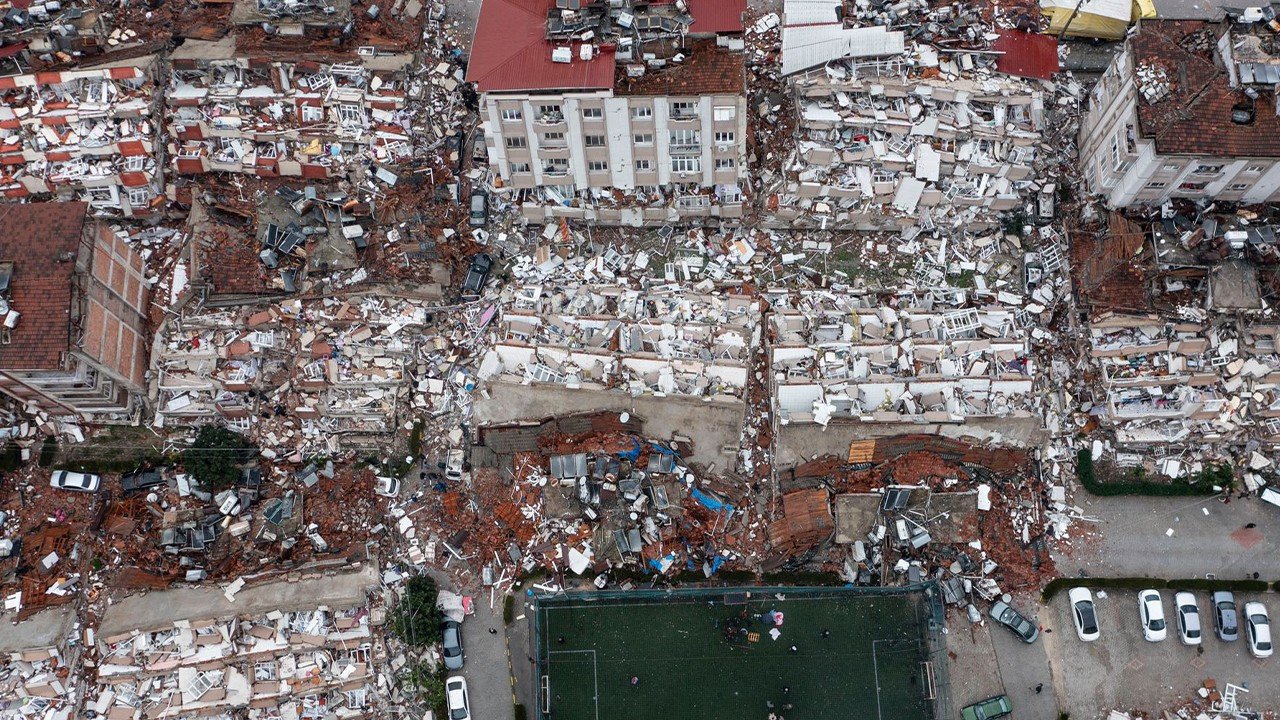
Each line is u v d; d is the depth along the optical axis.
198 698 56.47
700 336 62.84
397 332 64.06
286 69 64.25
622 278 66.12
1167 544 61.41
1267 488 61.53
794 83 62.34
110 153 64.19
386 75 65.50
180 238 66.19
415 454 63.16
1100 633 59.84
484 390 62.41
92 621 59.09
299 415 63.03
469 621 60.53
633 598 60.50
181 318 63.56
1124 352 61.41
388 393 63.09
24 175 64.06
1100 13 69.50
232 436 62.09
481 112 58.97
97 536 61.16
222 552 61.34
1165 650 59.53
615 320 63.22
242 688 56.81
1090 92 68.75
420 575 60.81
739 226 67.19
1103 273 61.94
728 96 57.41
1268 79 57.19
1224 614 59.25
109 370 58.97
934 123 62.31
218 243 65.31
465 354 64.81
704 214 65.88
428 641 58.78
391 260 65.12
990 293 65.38
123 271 61.25
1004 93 62.19
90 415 62.81
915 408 60.31
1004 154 63.44
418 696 58.72
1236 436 61.34
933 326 63.53
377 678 58.19
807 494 60.75
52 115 63.66
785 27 63.47
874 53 61.34
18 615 59.06
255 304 64.38
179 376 62.84
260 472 62.78
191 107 64.69
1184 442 62.00
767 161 65.62
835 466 61.78
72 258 55.41
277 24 64.31
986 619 60.28
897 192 63.91
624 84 58.22
